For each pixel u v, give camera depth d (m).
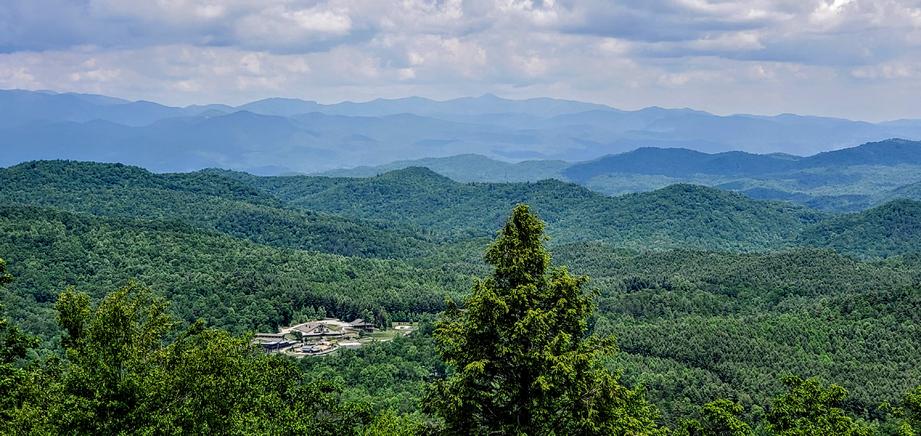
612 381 34.28
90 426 35.12
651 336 145.75
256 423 43.09
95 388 35.56
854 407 100.81
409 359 132.00
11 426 36.78
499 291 34.81
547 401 34.31
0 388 42.12
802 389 56.00
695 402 107.88
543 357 33.28
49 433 34.69
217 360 38.00
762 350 130.62
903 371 115.88
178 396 37.59
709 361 129.75
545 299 35.25
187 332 43.12
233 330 149.62
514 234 35.19
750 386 114.25
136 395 35.97
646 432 36.84
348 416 59.38
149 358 38.81
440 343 36.06
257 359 54.38
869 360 123.00
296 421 49.66
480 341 34.88
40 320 141.50
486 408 35.53
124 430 35.25
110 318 36.97
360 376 120.12
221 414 38.16
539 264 35.31
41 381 44.09
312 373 118.88
